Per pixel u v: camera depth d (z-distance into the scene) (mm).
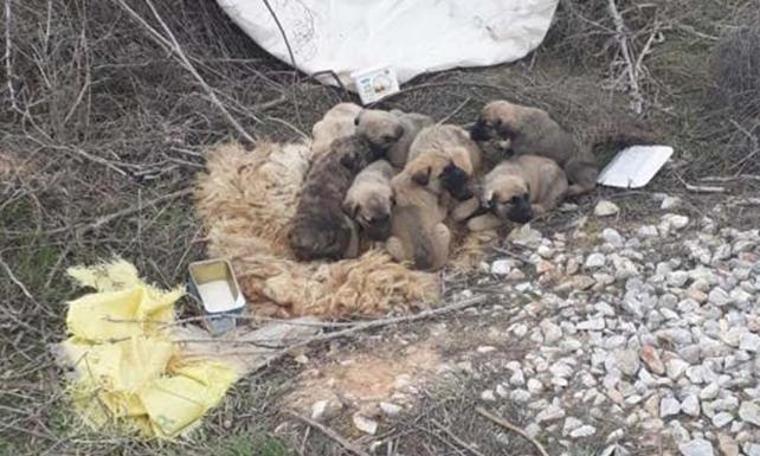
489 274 4988
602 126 5414
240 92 5629
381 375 4660
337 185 5023
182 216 5137
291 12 5785
